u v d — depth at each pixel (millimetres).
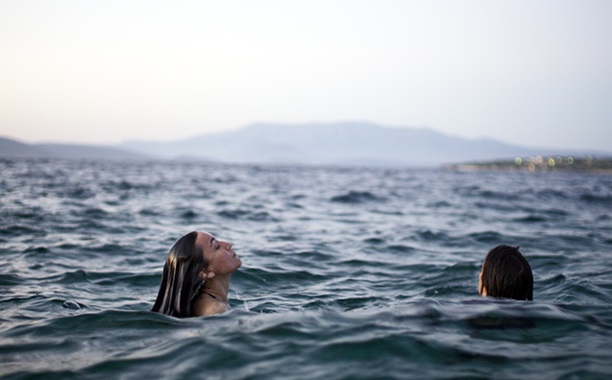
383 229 13148
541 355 3277
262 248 9922
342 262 8859
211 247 4473
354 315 3984
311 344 3365
